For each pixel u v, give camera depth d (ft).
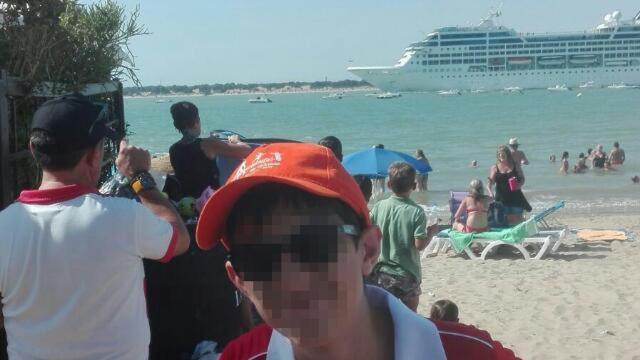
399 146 130.21
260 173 4.26
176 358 12.60
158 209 9.62
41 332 8.20
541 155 106.52
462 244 37.93
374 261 4.63
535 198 67.26
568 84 433.48
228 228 4.54
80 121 8.43
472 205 38.93
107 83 17.95
